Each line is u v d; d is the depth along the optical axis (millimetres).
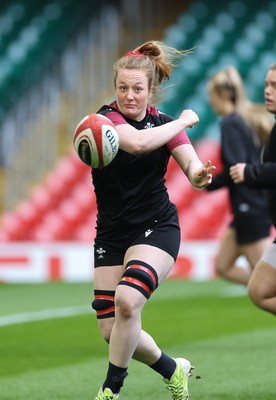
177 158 18188
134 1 75250
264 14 75500
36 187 66562
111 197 18078
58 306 42031
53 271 57094
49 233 62156
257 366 25641
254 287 21594
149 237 17891
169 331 33406
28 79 72125
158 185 18125
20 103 71062
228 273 32844
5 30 78000
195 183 17594
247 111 29922
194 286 51031
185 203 60344
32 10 78875
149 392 22000
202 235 58688
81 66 73000
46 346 29875
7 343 30594
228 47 73062
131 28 75250
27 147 68938
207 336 32031
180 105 68438
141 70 17859
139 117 18203
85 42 74000
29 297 46344
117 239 18172
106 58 73312
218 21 75688
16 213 64625
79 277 56844
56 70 72375
